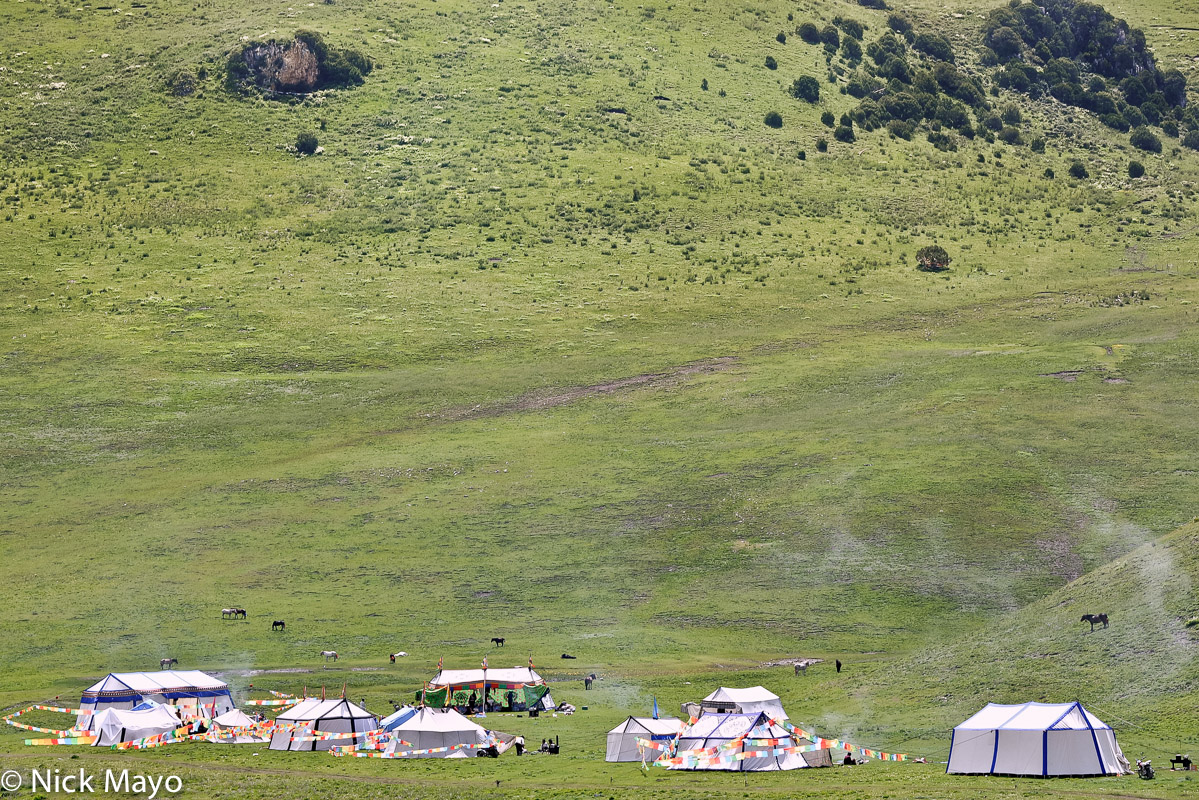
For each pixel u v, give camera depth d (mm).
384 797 84438
